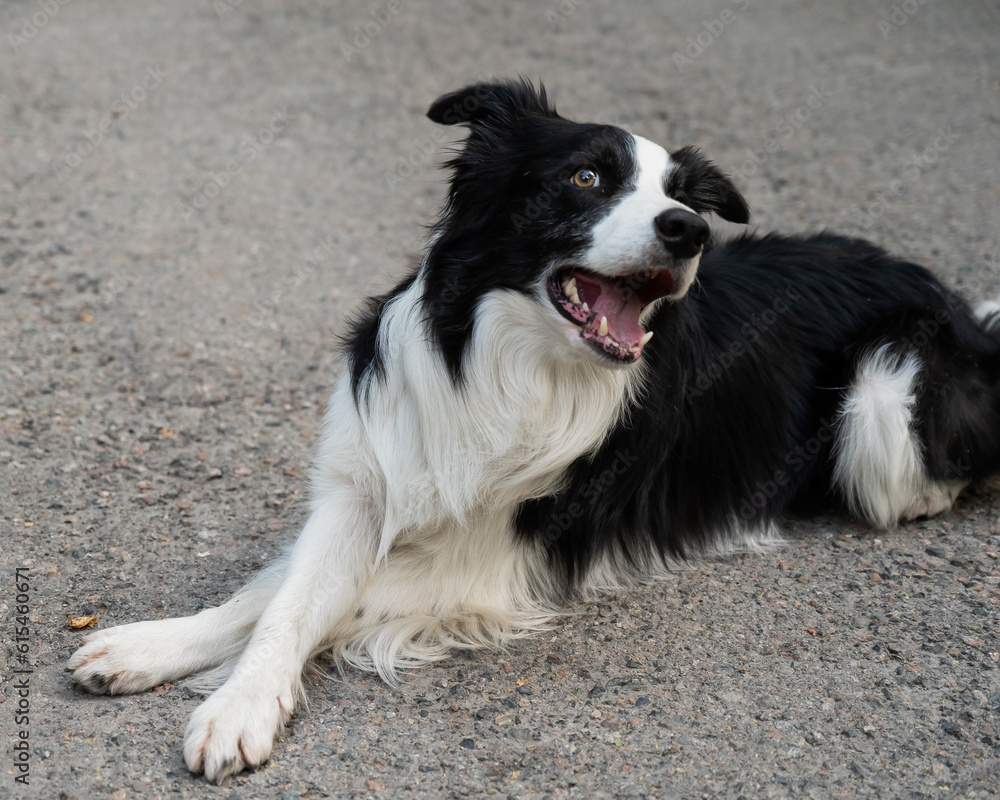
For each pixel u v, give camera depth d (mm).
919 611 3469
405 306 3264
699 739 2834
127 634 3004
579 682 3109
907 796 2635
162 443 4531
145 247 6668
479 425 3158
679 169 3256
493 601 3449
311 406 4973
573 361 3070
